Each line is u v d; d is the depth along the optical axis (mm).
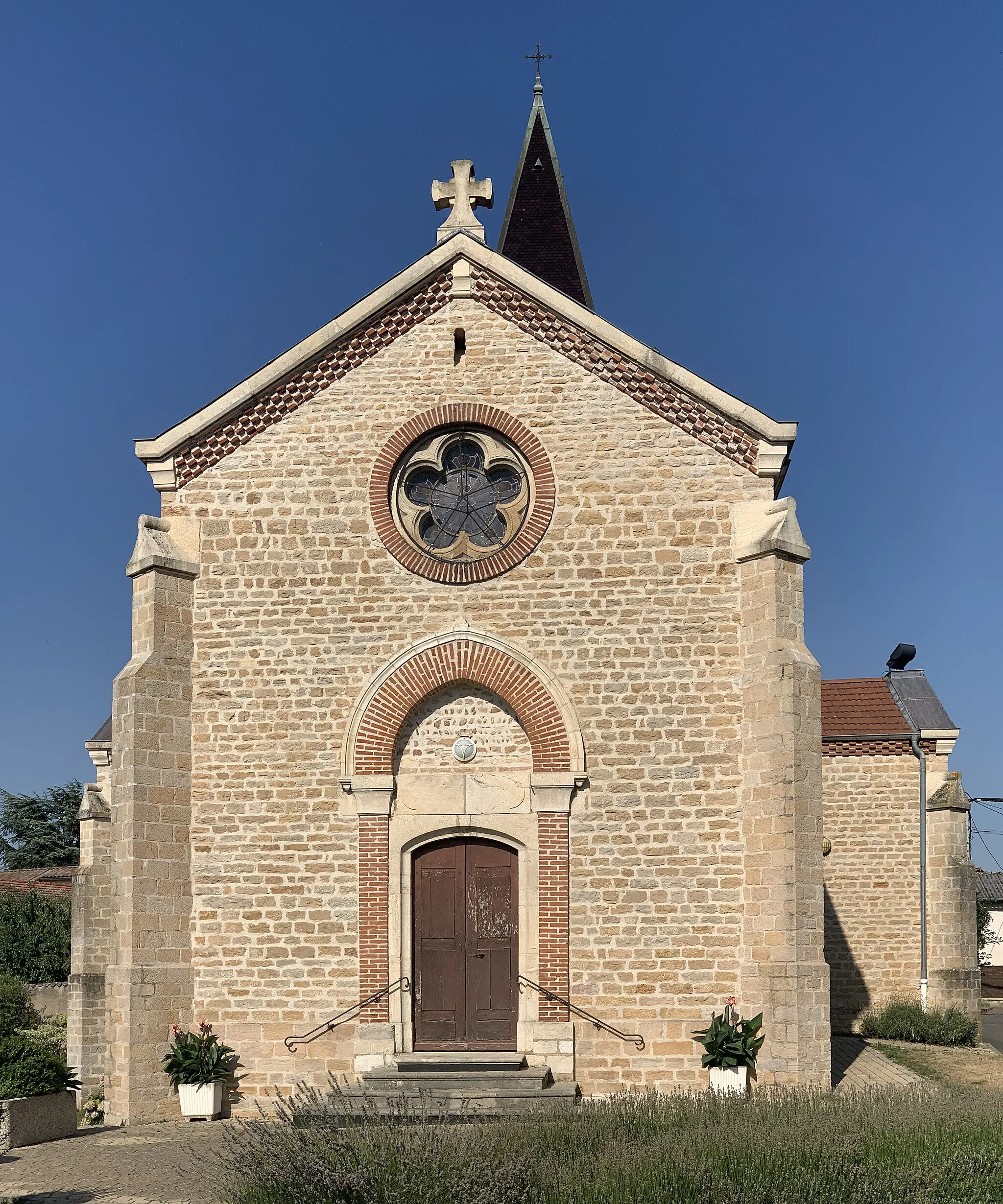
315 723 16422
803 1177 9484
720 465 16516
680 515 16438
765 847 15352
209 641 16719
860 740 25125
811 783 15312
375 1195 9070
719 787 15773
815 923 15031
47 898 36125
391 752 16281
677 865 15656
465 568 16578
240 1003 15867
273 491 17016
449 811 16203
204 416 17109
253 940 15984
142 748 16062
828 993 14898
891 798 25016
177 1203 11031
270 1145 10008
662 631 16203
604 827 15844
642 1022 15391
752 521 16250
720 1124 11008
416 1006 15977
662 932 15547
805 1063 14656
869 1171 9695
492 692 16453
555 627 16328
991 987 45469
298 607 16719
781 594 15797
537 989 15602
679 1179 9375
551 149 28562
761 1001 15070
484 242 18469
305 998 15828
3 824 55844
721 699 15961
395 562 16703
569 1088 14734
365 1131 10430
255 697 16547
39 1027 28094
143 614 16578
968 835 24609
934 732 25141
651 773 15898
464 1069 15039
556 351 17031
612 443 16703
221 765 16422
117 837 16031
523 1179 9391
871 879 24844
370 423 17109
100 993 21359
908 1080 17172
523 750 16281
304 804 16250
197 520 17016
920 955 24500
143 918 15695
